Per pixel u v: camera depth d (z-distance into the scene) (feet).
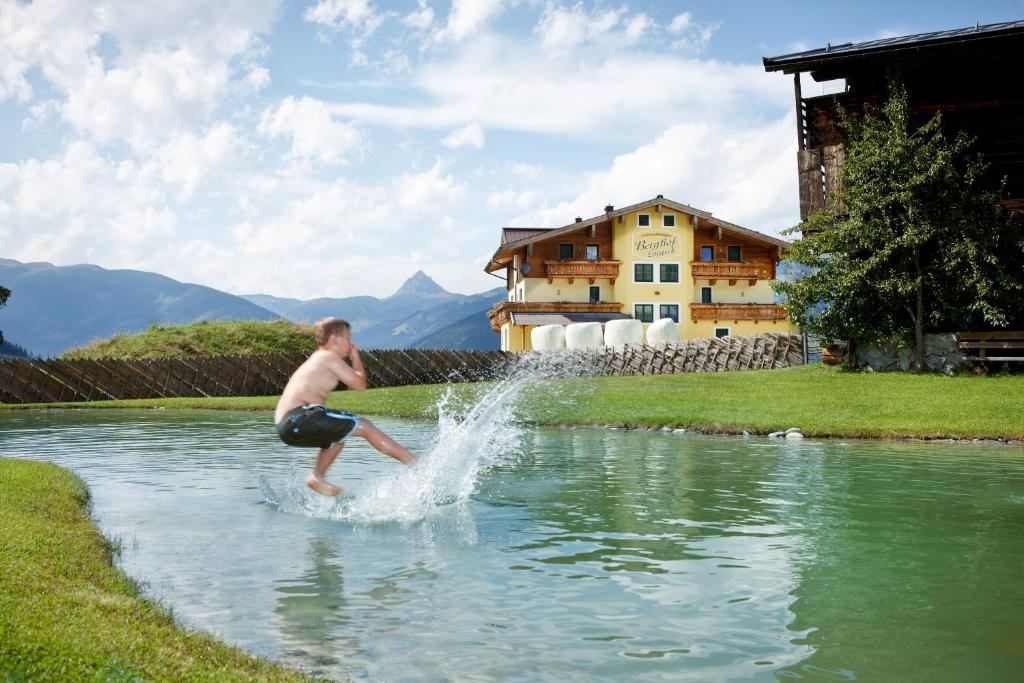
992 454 36.52
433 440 42.24
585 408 56.65
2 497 21.20
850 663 11.69
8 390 85.51
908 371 70.59
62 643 10.19
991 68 75.41
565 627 13.20
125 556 17.62
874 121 72.18
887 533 20.13
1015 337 65.31
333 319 23.63
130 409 76.74
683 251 160.56
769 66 76.89
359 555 17.83
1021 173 74.38
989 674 11.28
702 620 13.57
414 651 12.06
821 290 72.79
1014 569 16.78
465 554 18.01
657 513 22.76
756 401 56.65
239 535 19.83
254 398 86.07
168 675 9.80
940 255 68.95
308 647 12.18
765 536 19.83
